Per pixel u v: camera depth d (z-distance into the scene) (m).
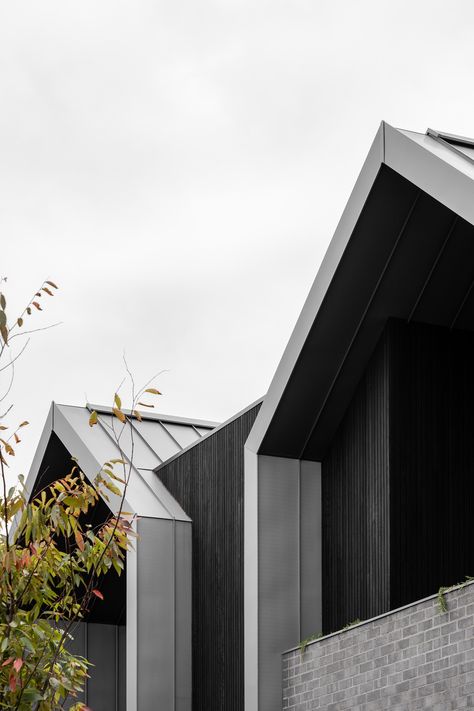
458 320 14.43
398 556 13.65
